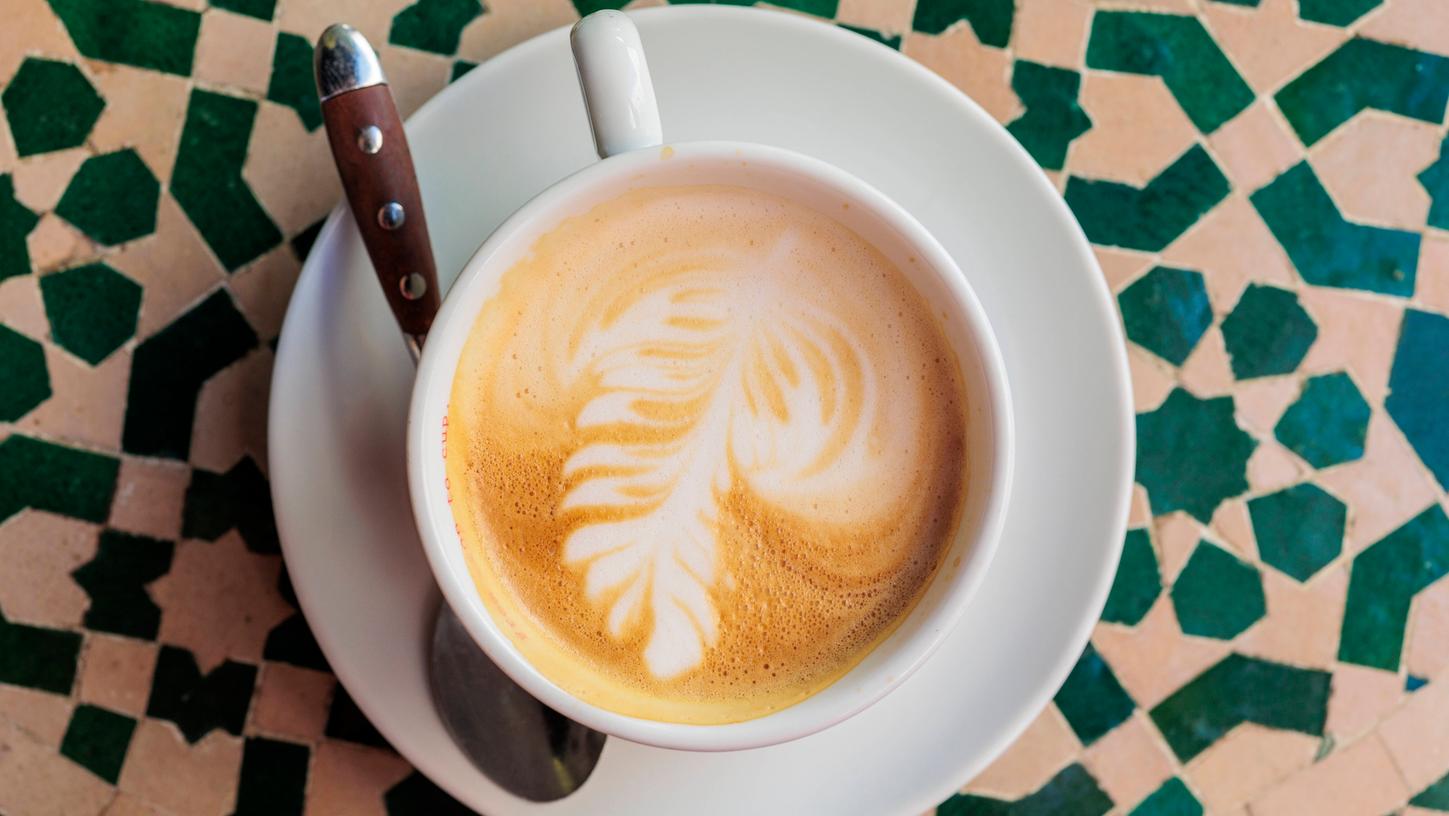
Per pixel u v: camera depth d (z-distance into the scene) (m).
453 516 0.27
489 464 0.28
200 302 0.31
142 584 0.31
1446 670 0.32
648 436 0.28
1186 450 0.32
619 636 0.28
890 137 0.28
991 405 0.27
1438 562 0.32
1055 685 0.28
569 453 0.28
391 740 0.28
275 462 0.27
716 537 0.28
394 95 0.31
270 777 0.31
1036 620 0.28
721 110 0.28
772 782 0.28
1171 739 0.32
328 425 0.27
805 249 0.28
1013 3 0.32
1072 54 0.32
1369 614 0.32
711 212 0.28
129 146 0.31
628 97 0.25
